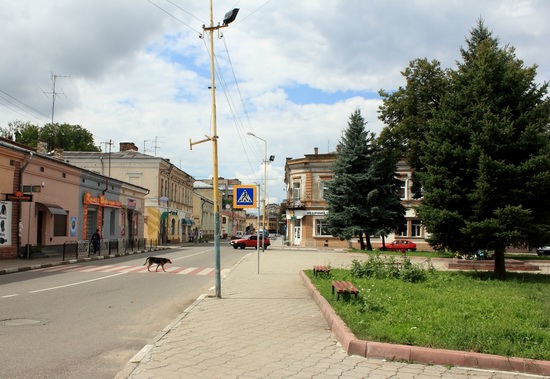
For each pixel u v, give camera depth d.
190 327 7.88
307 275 15.90
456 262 22.48
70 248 28.53
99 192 34.72
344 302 9.15
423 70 31.47
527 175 14.73
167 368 5.52
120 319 8.70
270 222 166.12
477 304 9.05
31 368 5.49
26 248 22.84
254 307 10.08
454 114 16.27
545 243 15.13
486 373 5.35
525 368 5.39
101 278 15.91
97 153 51.19
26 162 23.70
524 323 7.32
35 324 7.97
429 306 8.76
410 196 50.47
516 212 14.27
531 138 14.87
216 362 5.79
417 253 35.00
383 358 5.90
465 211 15.82
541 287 12.35
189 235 68.69
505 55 16.12
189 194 70.06
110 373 5.40
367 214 40.28
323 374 5.29
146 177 51.00
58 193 27.95
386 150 34.19
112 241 32.78
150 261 19.27
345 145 42.41
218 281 11.64
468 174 15.84
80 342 6.83
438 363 5.66
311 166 53.19
